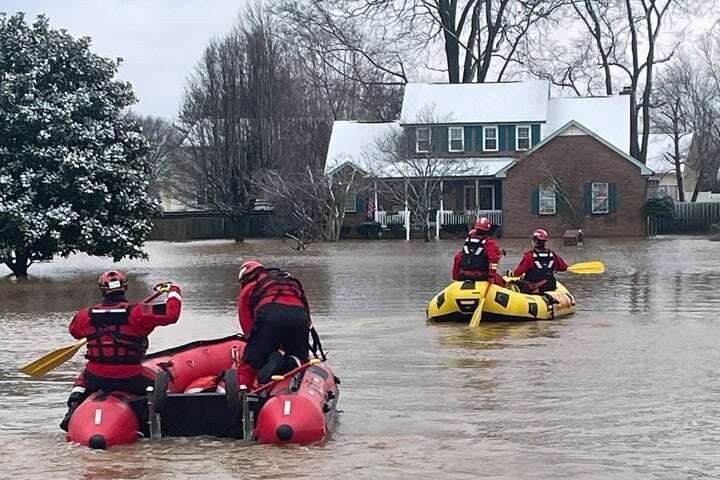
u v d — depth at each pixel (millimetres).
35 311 21328
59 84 32125
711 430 9570
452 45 66750
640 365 13008
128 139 32500
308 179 55844
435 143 57969
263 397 9516
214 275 30703
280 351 10188
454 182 57344
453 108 58469
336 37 68625
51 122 30547
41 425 10320
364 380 12312
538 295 18469
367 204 57062
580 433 9523
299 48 71438
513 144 57844
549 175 53969
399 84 69500
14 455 8984
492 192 57656
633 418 10078
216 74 60406
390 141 57594
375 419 10203
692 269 29859
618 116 58156
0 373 13594
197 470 8414
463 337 15953
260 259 38094
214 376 10516
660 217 54375
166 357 10648
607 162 53938
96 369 9594
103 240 30797
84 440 9094
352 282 26969
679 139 76562
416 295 23172
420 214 54281
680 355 13766
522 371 12734
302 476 8203
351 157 58312
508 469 8344
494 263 17859
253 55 60688
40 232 29453
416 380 12273
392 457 8734
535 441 9250
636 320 17766
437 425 9906
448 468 8391
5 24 31438
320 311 20047
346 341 15711
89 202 30812
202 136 60000
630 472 8234
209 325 18172
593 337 15641
